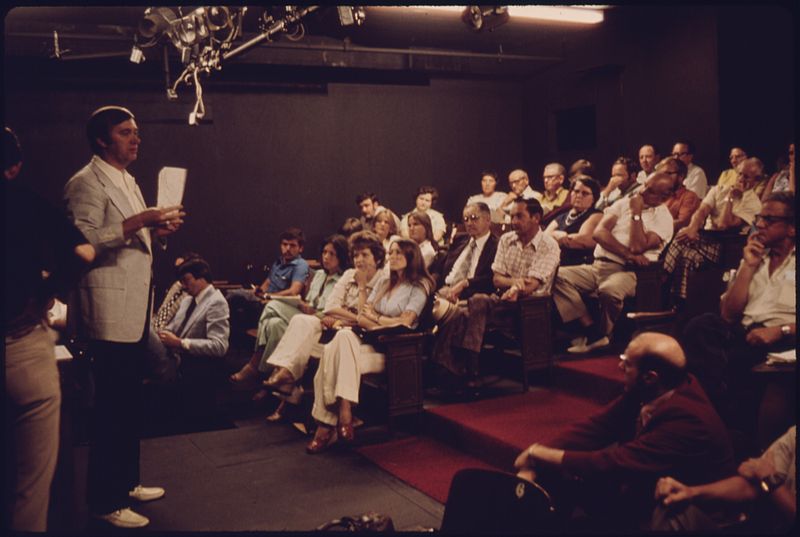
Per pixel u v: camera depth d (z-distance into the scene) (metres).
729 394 2.99
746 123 7.97
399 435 4.26
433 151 9.68
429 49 9.38
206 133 8.54
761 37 7.95
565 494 2.53
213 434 4.49
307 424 4.51
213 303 4.86
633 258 4.55
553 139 9.70
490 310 4.41
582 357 4.74
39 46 7.60
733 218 5.55
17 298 2.31
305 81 8.95
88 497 3.06
